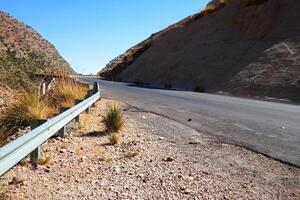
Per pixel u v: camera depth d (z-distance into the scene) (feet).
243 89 96.43
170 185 20.58
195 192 19.58
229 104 64.03
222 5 177.68
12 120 35.37
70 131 33.24
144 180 21.27
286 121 43.45
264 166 24.66
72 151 27.50
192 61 143.02
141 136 34.04
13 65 131.44
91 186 20.39
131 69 193.98
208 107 58.29
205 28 163.32
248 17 137.69
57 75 69.00
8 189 19.31
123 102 64.59
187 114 49.47
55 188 19.97
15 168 22.67
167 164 24.68
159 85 143.54
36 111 36.14
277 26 122.72
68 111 31.22
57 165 24.03
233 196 19.16
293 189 20.38
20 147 19.97
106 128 35.32
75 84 63.16
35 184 20.43
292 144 30.76
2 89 72.74
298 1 124.77
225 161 25.77
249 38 129.29
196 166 24.40
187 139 33.09
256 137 33.71
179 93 92.12
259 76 98.37
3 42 357.20
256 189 20.27
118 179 21.59
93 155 26.91
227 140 32.53
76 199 18.42
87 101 42.73
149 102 65.41
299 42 107.04
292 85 86.02
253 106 61.36
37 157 23.82
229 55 126.41
